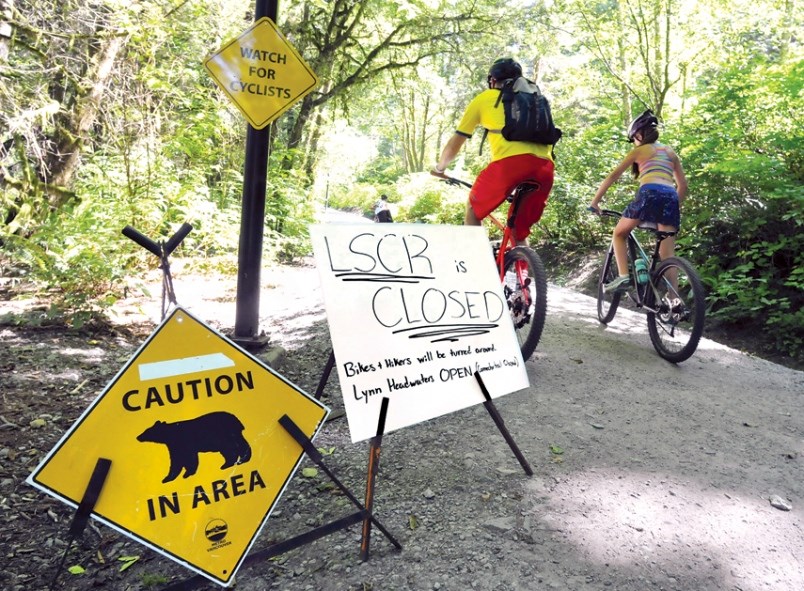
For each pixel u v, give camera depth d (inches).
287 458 89.0
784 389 174.2
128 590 90.9
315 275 350.9
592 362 182.7
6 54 232.8
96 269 206.7
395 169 1477.6
